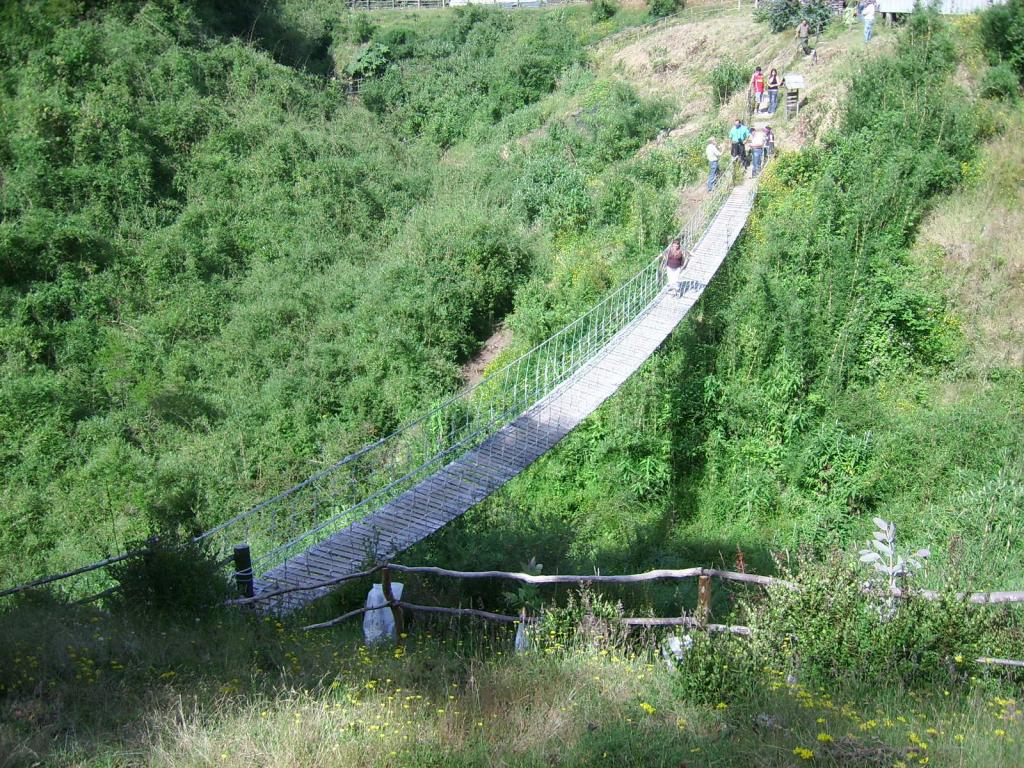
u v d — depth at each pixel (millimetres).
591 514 16781
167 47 32250
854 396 17469
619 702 6793
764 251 19750
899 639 7379
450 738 6141
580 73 36250
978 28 23359
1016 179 20078
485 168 29797
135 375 21188
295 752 5816
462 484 13078
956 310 18219
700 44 33594
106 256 23969
